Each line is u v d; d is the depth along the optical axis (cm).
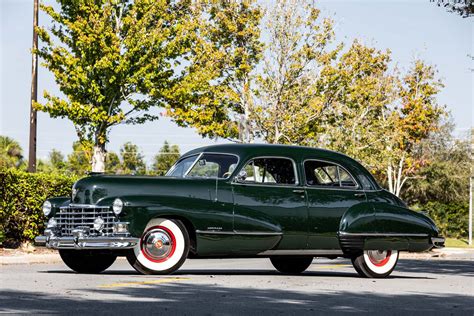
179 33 3012
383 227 1259
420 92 4372
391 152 3862
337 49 3562
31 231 1942
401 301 882
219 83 3578
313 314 750
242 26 3544
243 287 986
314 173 1248
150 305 783
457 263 2064
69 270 1316
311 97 3531
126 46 2914
